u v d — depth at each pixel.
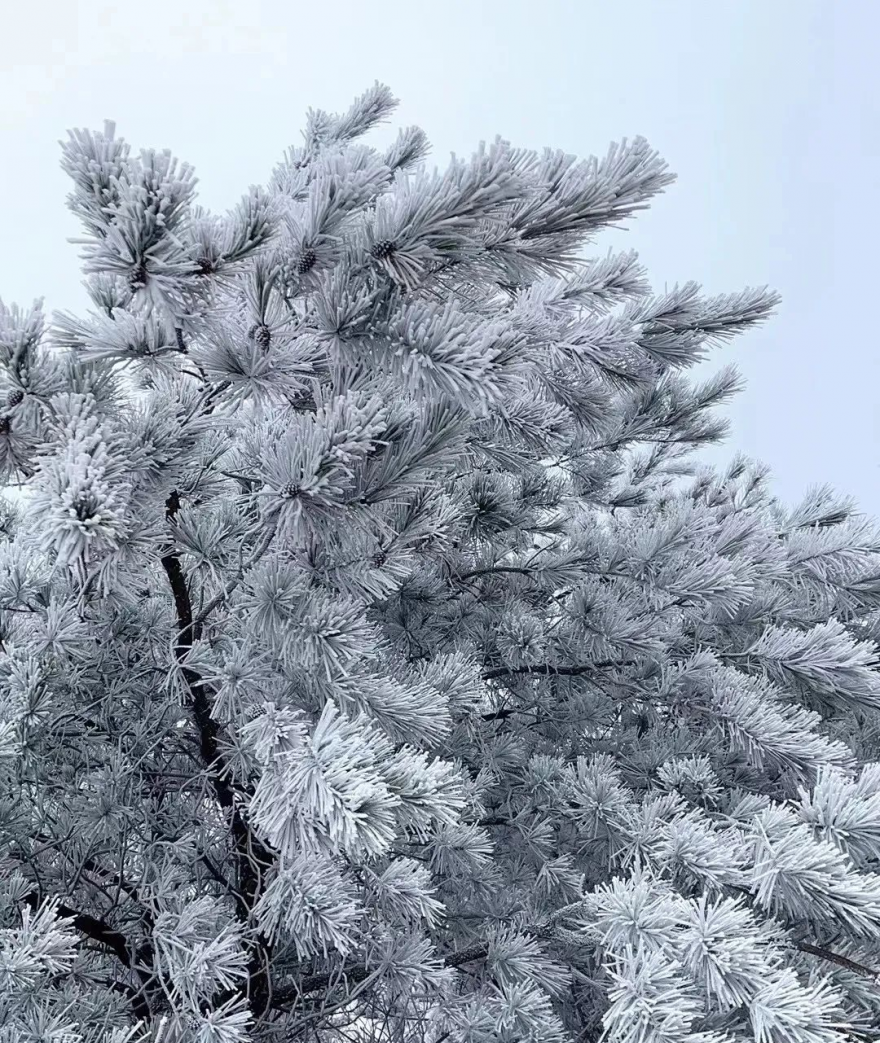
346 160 1.18
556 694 3.46
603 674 3.05
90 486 1.01
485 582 3.42
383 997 2.21
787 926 1.86
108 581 1.24
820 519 3.74
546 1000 1.87
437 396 1.20
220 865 2.33
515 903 2.40
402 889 1.67
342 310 1.17
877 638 3.61
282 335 1.22
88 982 1.99
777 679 2.84
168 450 1.27
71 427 1.08
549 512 3.66
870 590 3.08
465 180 1.05
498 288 1.63
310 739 1.32
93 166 0.95
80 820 2.04
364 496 1.32
